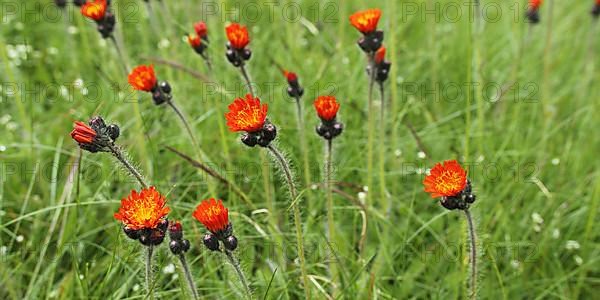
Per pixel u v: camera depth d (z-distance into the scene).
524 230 0.70
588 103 0.86
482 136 0.71
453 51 0.92
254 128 0.48
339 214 0.68
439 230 0.69
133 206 0.47
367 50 0.59
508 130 0.80
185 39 0.81
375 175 0.71
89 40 0.98
